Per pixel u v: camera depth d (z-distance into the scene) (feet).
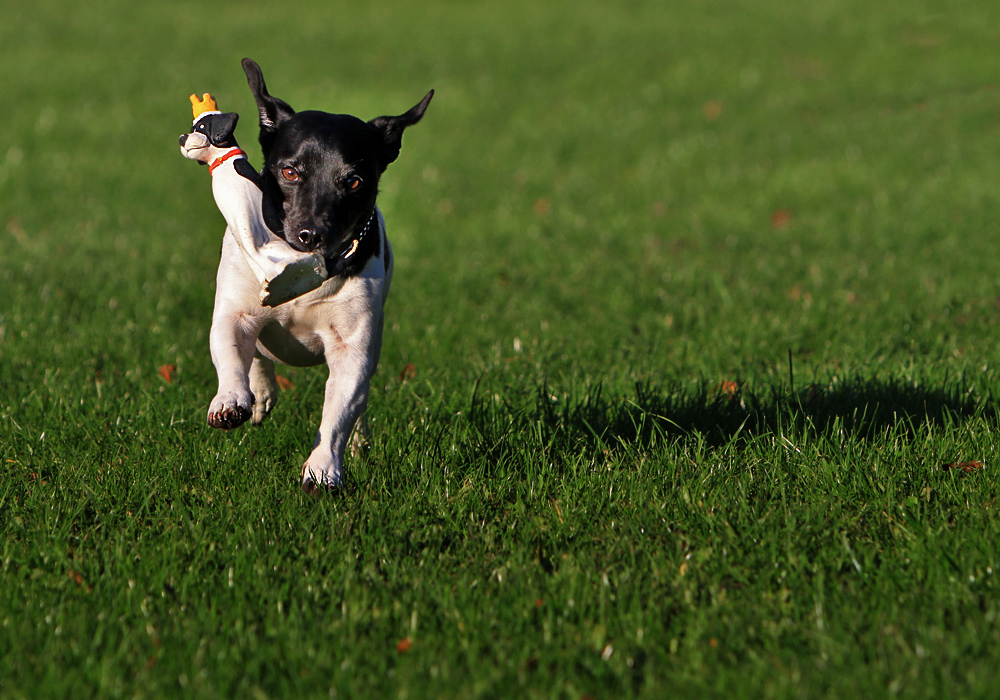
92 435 26.66
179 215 67.92
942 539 20.16
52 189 73.72
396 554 20.25
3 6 151.84
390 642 17.35
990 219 60.03
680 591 19.01
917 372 31.48
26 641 16.99
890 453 24.48
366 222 23.38
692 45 131.54
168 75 113.80
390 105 103.91
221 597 18.58
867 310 41.19
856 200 68.95
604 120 100.78
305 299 22.61
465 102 106.93
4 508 22.50
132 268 50.24
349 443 26.12
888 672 16.17
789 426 26.53
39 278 47.32
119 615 18.01
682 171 81.10
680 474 23.72
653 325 40.93
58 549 20.15
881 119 93.81
